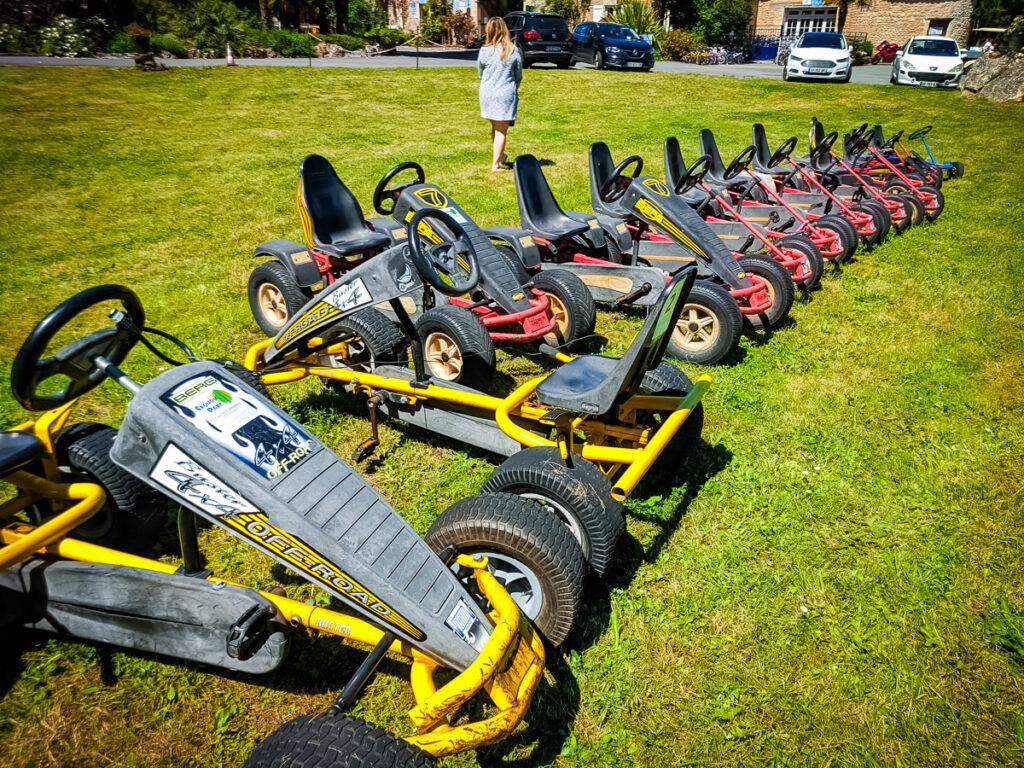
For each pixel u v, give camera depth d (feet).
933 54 72.43
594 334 16.28
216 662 7.69
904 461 12.85
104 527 9.56
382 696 8.02
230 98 49.88
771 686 8.32
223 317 17.85
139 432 6.68
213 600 7.32
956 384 15.61
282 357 12.96
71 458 9.25
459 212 15.28
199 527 10.67
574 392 9.61
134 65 59.88
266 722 7.77
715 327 15.76
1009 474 12.52
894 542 10.77
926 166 33.88
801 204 26.99
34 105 43.70
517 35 74.28
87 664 8.40
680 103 57.21
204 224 25.49
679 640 8.91
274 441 6.97
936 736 7.80
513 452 11.57
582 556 8.11
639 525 10.99
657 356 9.95
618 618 9.16
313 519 6.67
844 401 14.85
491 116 32.68
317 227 16.28
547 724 7.82
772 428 13.80
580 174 33.68
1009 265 23.12
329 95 53.21
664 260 19.90
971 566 10.32
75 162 33.01
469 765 7.34
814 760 7.52
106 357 7.73
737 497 11.64
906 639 9.03
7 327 17.29
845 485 12.10
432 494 11.54
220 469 6.59
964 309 19.63
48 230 24.41
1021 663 8.73
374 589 6.68
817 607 9.50
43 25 67.67
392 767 5.62
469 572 8.51
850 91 66.23
